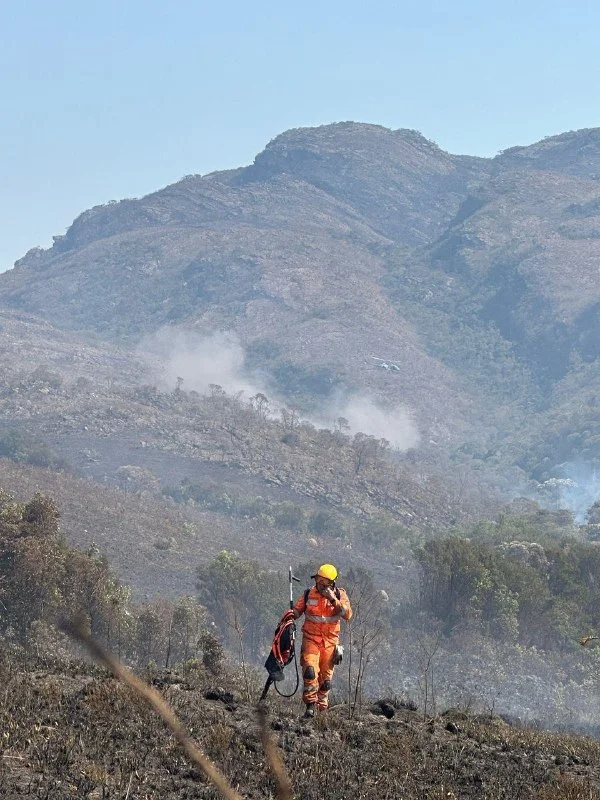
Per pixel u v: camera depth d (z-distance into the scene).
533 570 75.00
